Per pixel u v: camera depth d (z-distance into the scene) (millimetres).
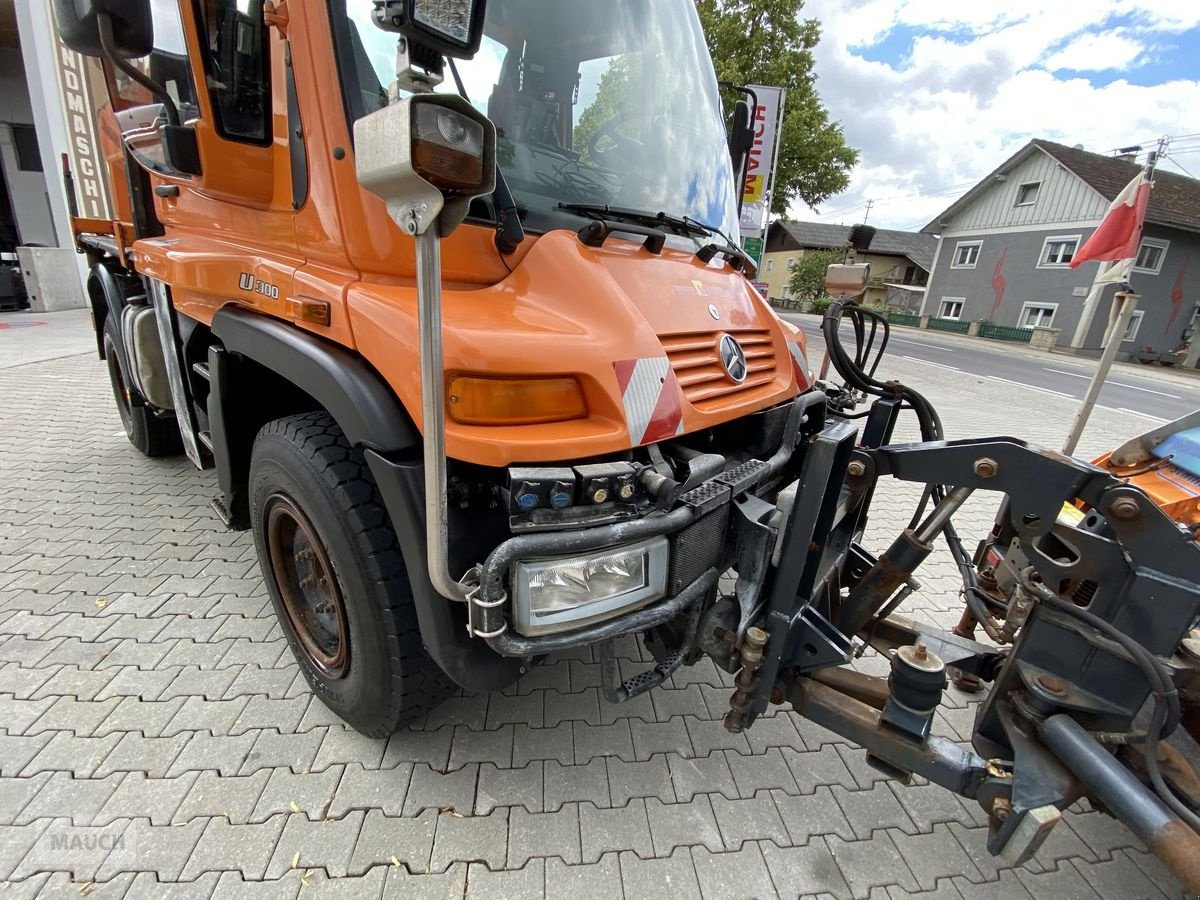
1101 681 1508
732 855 1808
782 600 1786
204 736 2080
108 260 4148
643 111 2500
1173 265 24828
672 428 1712
